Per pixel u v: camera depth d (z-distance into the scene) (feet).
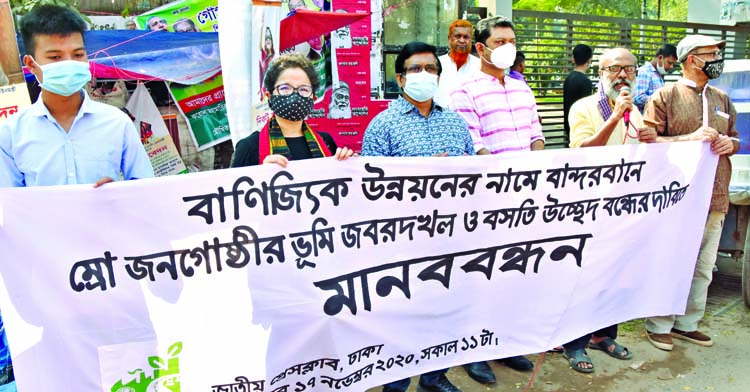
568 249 10.44
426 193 9.25
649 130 12.00
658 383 11.59
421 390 10.71
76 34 7.88
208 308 8.09
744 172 15.49
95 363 7.64
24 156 8.06
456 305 9.65
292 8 16.42
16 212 7.23
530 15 28.22
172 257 7.91
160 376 7.95
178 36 12.80
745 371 12.00
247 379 8.25
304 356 8.63
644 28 32.04
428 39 19.99
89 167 8.29
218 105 14.64
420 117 10.46
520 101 11.91
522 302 10.19
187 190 7.93
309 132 9.67
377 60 18.28
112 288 7.68
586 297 10.77
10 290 7.20
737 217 15.17
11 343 7.24
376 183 8.93
